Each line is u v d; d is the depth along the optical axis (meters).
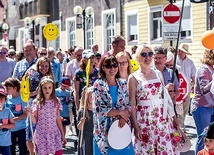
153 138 12.54
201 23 36.28
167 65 18.30
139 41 44.62
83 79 17.77
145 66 12.54
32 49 18.30
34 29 65.44
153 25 42.84
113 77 12.21
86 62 17.64
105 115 12.12
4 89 15.12
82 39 56.09
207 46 12.88
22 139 16.38
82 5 55.72
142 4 43.91
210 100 14.32
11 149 16.42
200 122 14.51
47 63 16.47
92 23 54.12
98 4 52.16
